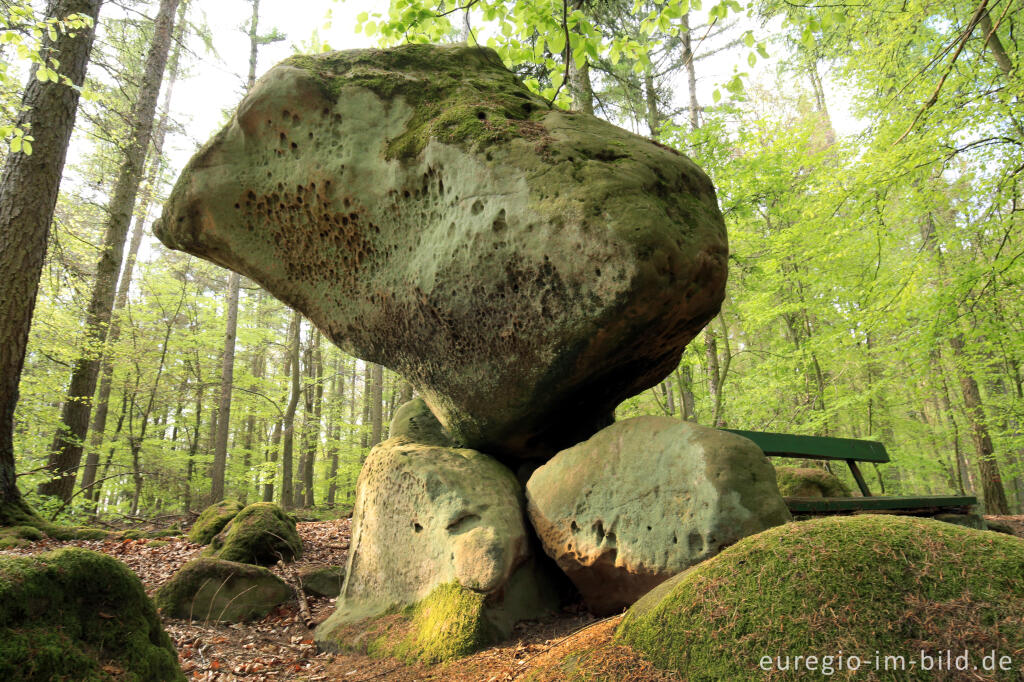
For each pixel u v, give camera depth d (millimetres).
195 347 15953
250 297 24062
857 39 8055
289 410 15742
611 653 1826
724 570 1752
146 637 2008
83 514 8766
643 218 2787
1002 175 6547
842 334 8320
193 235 4320
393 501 4125
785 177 9523
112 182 10984
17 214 6910
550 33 4422
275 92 3850
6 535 6105
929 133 6586
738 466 2838
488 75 3824
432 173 3455
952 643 1323
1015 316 7598
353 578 4309
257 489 19312
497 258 3152
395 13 4656
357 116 3760
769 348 12688
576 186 2953
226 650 3930
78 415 9125
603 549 3135
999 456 10633
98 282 10047
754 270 9883
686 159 3352
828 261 9250
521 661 2645
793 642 1465
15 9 5586
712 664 1562
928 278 7840
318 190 3822
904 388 10500
